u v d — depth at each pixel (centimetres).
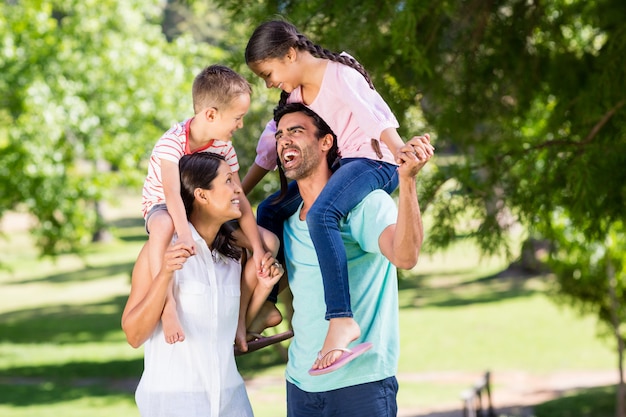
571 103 895
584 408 1614
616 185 797
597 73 874
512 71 930
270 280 358
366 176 351
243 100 351
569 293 1483
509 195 859
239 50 773
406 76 809
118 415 1689
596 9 909
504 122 948
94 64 2145
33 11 2123
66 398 1872
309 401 352
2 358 2353
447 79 895
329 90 359
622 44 835
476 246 876
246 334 380
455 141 933
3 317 3058
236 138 962
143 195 361
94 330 2733
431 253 864
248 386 1897
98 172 2223
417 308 2834
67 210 2142
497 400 1744
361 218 347
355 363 344
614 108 838
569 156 845
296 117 361
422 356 2206
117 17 2238
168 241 340
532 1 917
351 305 346
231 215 345
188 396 337
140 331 328
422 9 709
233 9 767
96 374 2131
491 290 3064
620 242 1364
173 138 349
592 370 1980
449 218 858
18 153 2034
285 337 383
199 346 339
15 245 4872
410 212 312
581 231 830
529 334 2388
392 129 346
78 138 2173
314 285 353
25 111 2048
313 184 364
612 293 1430
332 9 723
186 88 2247
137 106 2170
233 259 358
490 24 913
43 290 3628
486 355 2180
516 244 923
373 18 723
